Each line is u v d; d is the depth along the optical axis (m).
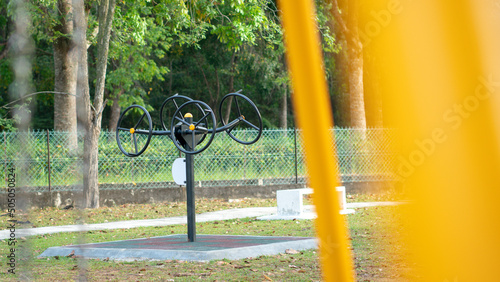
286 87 33.62
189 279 5.52
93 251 7.19
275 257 6.80
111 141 15.42
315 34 1.16
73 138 14.24
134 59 26.72
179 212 13.49
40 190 13.84
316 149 1.15
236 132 16.34
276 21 19.70
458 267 1.04
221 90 39.28
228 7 25.81
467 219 1.04
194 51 35.75
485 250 1.02
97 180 14.49
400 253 1.09
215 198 15.88
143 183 15.50
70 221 11.74
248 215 12.66
